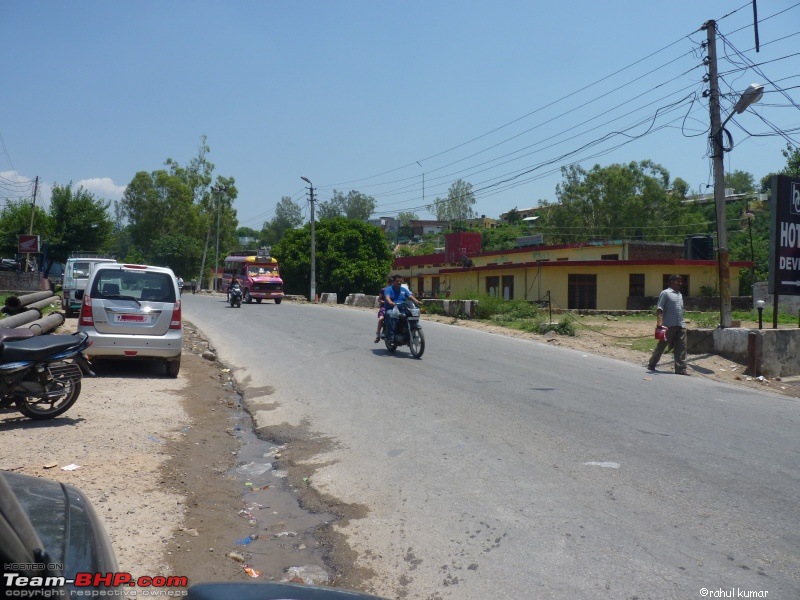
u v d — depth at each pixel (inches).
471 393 389.4
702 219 2581.2
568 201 2696.9
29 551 71.5
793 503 213.5
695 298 1267.2
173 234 2687.0
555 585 161.0
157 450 265.1
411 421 323.0
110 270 422.6
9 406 295.1
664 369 520.1
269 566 177.3
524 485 230.2
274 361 523.5
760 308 535.5
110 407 333.7
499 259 1642.5
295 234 2034.9
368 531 197.9
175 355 425.1
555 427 309.4
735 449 276.2
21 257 1953.7
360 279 1943.9
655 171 2659.9
